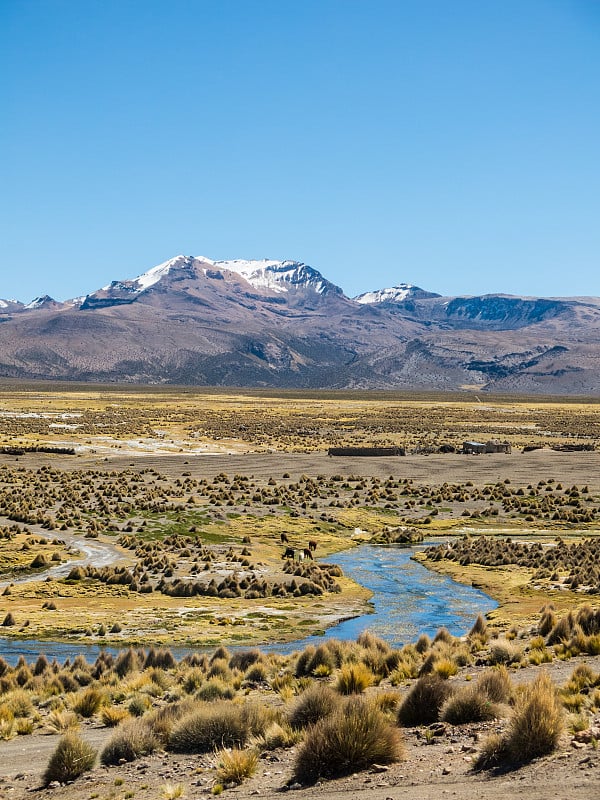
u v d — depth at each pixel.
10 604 47.53
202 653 34.22
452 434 171.75
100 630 40.94
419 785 13.30
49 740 21.03
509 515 83.31
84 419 188.75
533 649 27.62
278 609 46.66
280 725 18.48
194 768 16.72
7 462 113.31
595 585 48.66
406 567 60.88
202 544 66.00
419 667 25.81
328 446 145.12
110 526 71.12
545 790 12.00
